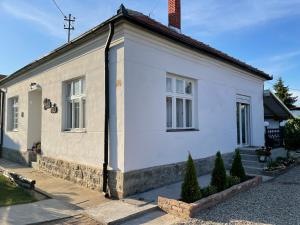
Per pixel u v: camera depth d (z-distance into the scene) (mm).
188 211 5164
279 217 5129
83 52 8086
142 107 7074
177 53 8344
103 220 4973
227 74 10820
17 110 13047
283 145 14438
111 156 6871
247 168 9570
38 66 10469
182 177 8195
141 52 7156
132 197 6449
